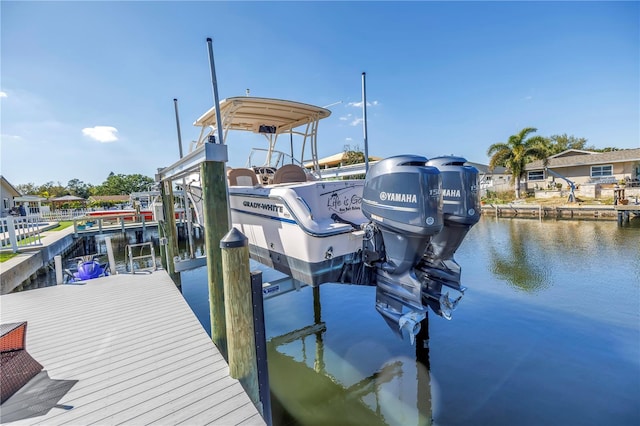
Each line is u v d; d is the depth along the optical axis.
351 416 3.03
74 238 13.20
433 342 4.16
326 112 4.80
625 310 4.97
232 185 4.49
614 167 19.42
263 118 5.08
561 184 20.97
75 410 1.97
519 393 3.16
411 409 3.06
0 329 3.08
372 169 2.82
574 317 4.76
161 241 6.25
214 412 1.96
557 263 7.79
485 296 5.71
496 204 18.53
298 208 2.89
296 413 3.10
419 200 2.46
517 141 19.83
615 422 2.74
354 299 5.91
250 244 3.91
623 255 8.29
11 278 6.28
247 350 2.27
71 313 3.52
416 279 2.66
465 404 3.06
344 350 4.20
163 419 1.90
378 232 2.88
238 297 2.21
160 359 2.54
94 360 2.53
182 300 3.93
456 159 3.09
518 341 4.12
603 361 3.63
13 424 1.85
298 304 5.74
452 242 3.10
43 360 2.54
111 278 5.00
